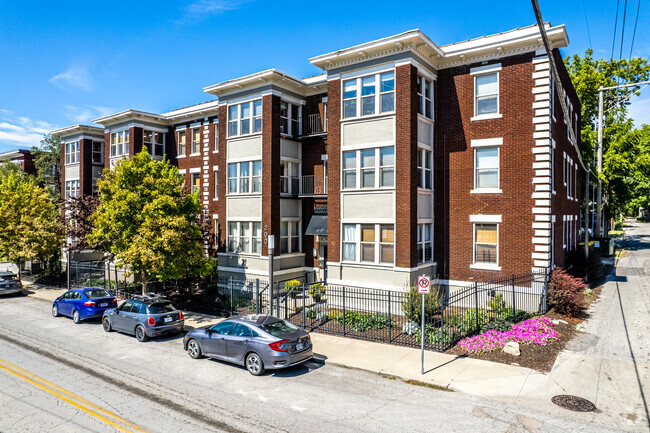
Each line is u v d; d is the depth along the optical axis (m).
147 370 12.40
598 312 17.56
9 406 9.84
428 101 20.05
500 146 18.70
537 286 17.59
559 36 17.25
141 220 18.67
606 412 9.12
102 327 18.02
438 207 20.17
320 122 23.92
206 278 24.48
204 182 29.02
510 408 9.38
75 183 35.28
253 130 23.39
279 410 9.48
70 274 29.25
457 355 12.94
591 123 37.56
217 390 10.76
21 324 18.62
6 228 27.11
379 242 18.78
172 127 31.22
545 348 13.25
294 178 24.22
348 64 19.55
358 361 12.67
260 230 23.03
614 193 42.28
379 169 18.72
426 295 16.25
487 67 18.95
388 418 8.98
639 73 38.28
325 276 23.58
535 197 17.88
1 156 53.12
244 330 12.36
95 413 9.41
